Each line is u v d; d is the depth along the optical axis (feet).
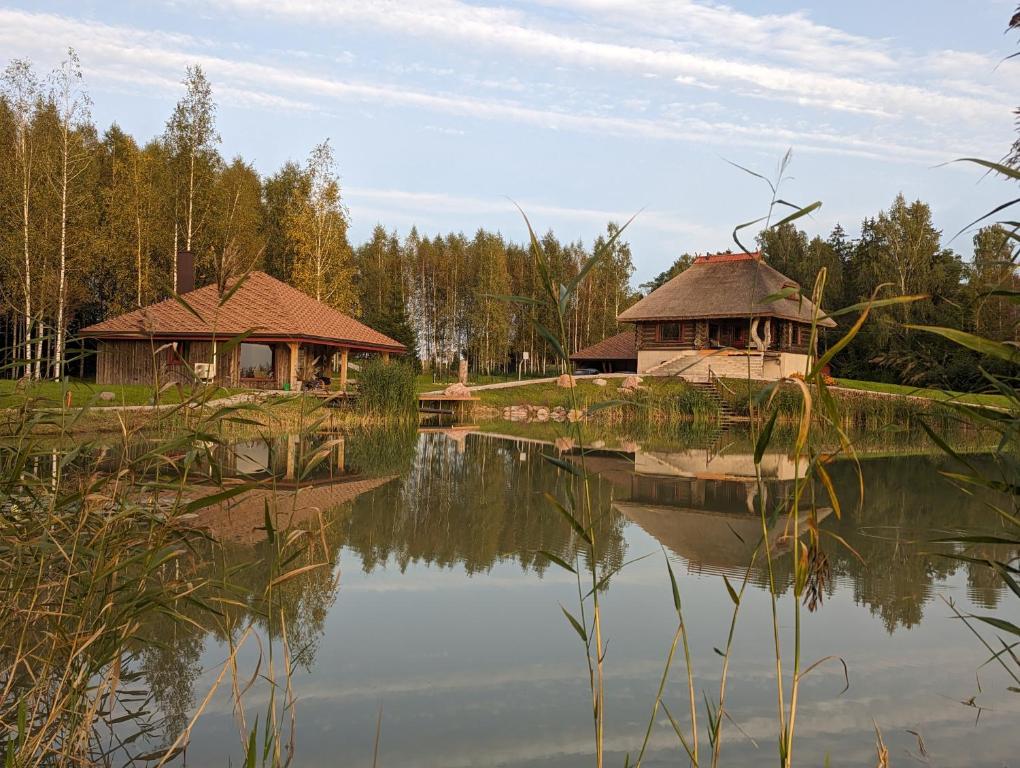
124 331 78.43
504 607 17.84
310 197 116.88
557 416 93.09
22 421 11.86
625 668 14.24
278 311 81.25
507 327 181.06
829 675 13.96
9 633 11.12
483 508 30.32
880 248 144.36
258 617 16.39
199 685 13.05
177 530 11.54
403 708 12.28
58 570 13.23
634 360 138.00
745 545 24.71
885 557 22.58
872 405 77.30
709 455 53.36
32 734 10.45
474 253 195.93
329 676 13.58
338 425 68.39
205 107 100.32
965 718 12.21
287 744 11.00
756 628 16.56
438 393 95.81
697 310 106.63
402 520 27.37
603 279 197.26
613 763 10.50
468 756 10.69
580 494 34.24
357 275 195.11
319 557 21.53
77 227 88.48
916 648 15.34
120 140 124.67
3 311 76.13
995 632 16.29
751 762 10.71
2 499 11.13
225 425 57.41
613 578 20.62
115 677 10.81
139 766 10.20
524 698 12.79
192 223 100.12
